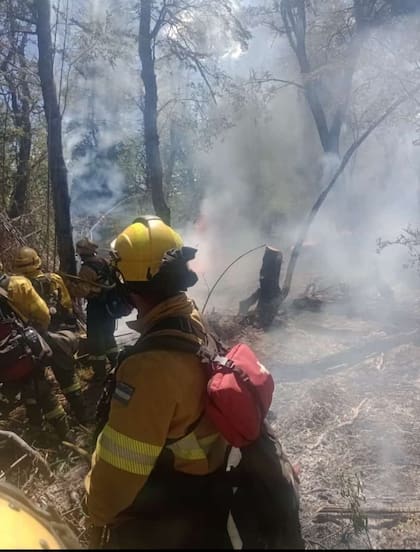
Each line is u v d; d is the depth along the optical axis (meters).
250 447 2.02
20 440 3.69
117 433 1.95
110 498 1.97
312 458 4.07
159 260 2.06
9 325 4.42
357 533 3.10
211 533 1.99
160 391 1.93
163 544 1.98
